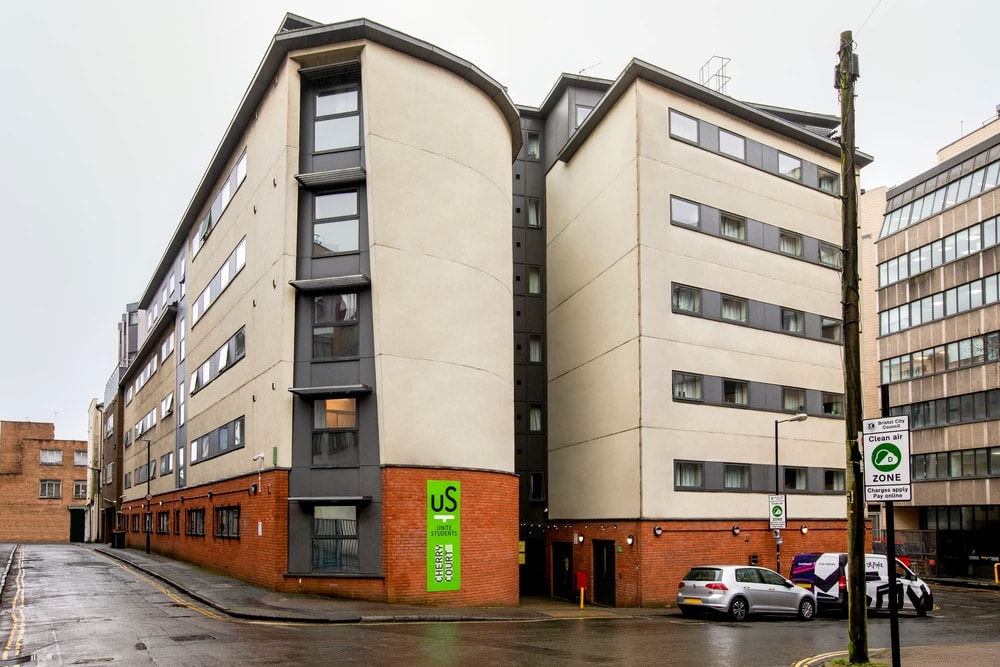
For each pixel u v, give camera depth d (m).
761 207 33.47
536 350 37.69
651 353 29.23
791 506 31.86
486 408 25.97
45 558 42.22
